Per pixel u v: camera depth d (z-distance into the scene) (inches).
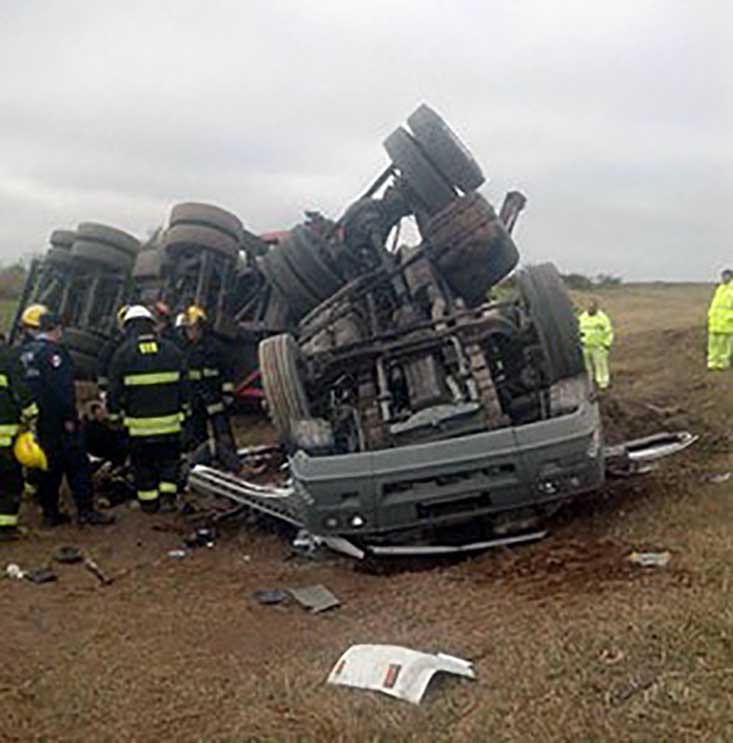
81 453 316.2
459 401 260.8
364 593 237.3
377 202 319.0
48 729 173.8
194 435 386.0
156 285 491.2
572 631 179.5
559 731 147.2
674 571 212.1
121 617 230.2
